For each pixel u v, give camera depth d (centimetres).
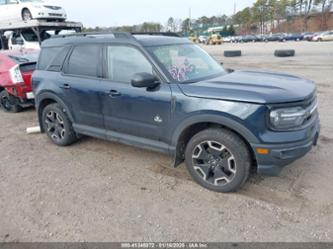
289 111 288
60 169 405
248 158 310
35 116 695
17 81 661
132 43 368
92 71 408
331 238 256
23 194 341
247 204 309
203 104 312
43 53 479
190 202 317
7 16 1241
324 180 348
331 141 460
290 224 276
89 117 424
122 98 372
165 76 342
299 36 5419
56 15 1214
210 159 332
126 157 439
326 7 7288
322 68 1302
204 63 406
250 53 2456
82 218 294
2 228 283
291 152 292
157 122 352
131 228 278
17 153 467
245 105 291
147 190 344
